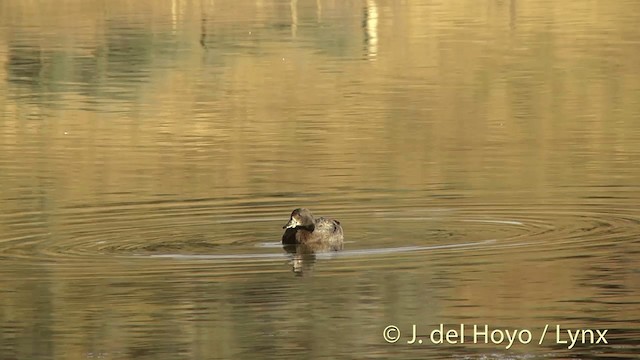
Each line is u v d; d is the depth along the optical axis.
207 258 19.62
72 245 20.56
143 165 28.56
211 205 23.55
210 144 31.67
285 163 28.31
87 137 33.16
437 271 18.78
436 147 30.56
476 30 56.66
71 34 55.53
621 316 16.77
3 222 22.23
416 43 52.81
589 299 17.44
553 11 63.12
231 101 39.62
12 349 15.96
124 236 21.17
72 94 41.56
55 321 16.86
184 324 16.66
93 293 17.92
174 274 18.78
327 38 53.78
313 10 63.44
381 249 20.16
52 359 15.65
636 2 65.44
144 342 16.09
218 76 44.91
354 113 36.72
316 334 16.20
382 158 28.95
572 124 34.34
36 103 39.69
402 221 22.06
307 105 38.47
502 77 43.78
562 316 16.81
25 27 58.09
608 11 62.59
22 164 29.00
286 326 16.56
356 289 18.03
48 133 33.84
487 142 31.38
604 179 25.69
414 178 26.16
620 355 15.44
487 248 20.08
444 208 23.05
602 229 21.27
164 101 39.84
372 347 15.90
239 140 32.19
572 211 22.66
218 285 18.22
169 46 52.16
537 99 39.25
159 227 21.77
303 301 17.50
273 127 34.34
